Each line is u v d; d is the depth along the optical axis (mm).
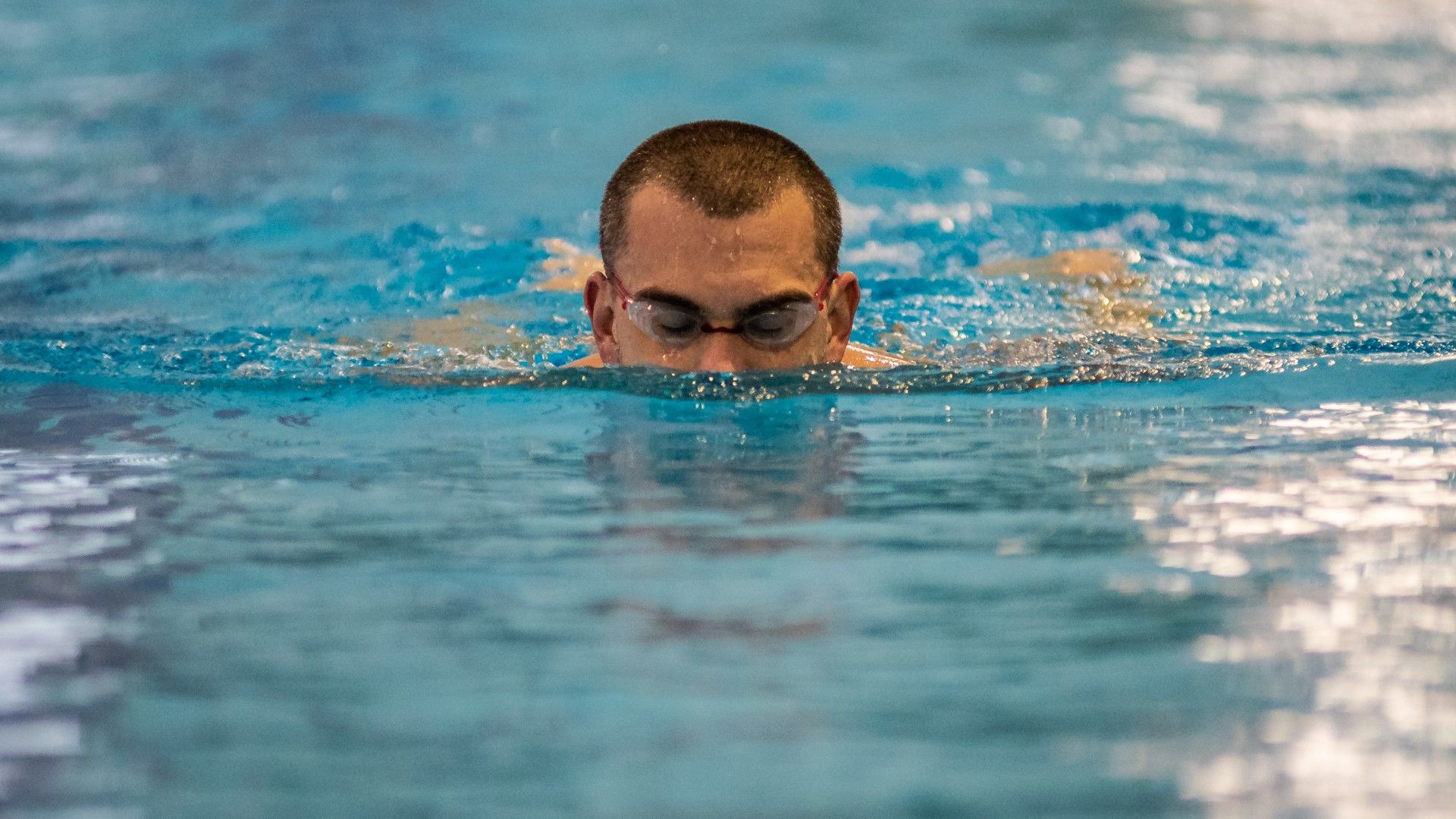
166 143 22828
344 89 26875
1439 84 27391
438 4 35719
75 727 4371
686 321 9273
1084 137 23469
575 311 13211
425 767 4082
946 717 4367
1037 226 17516
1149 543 6051
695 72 28750
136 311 13227
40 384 9852
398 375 9844
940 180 20531
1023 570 5723
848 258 16047
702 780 3984
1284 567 5699
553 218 18000
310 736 4285
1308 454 7574
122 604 5434
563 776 4023
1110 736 4242
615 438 8117
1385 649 4848
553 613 5262
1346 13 35219
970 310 13289
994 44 31734
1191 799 3879
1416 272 14469
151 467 7559
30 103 25719
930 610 5262
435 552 6023
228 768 4086
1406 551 5871
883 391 9320
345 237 16828
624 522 6434
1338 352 10586
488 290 14219
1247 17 34812
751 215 9102
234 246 16438
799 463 7559
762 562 5859
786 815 3801
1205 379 9750
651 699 4504
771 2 36219
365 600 5434
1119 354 10727
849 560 5875
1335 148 22234
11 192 19562
